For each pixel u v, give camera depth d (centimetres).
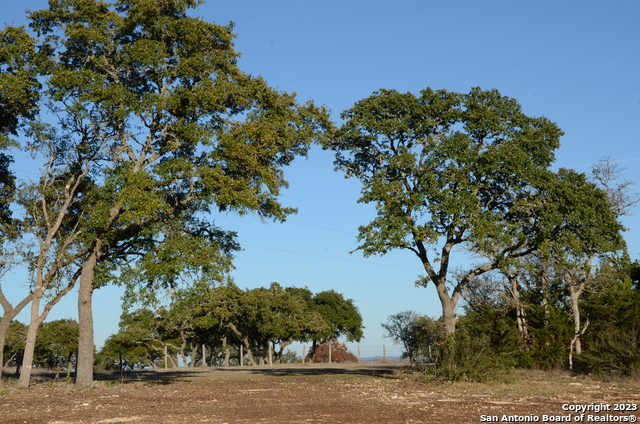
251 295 6078
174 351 6538
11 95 2652
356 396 2177
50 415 1695
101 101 2694
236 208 2781
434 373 2806
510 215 3120
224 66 2930
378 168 3325
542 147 3034
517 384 2642
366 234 2966
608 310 3597
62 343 5659
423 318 3494
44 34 2870
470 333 3206
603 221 2962
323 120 3284
